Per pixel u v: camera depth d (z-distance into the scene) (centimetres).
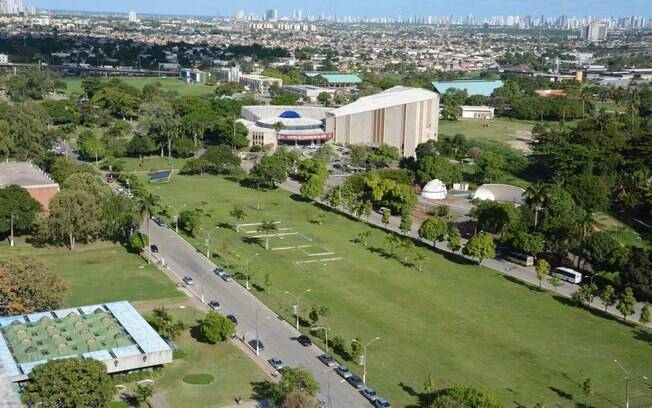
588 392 13425
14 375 12575
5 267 15962
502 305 18412
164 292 18438
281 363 14600
